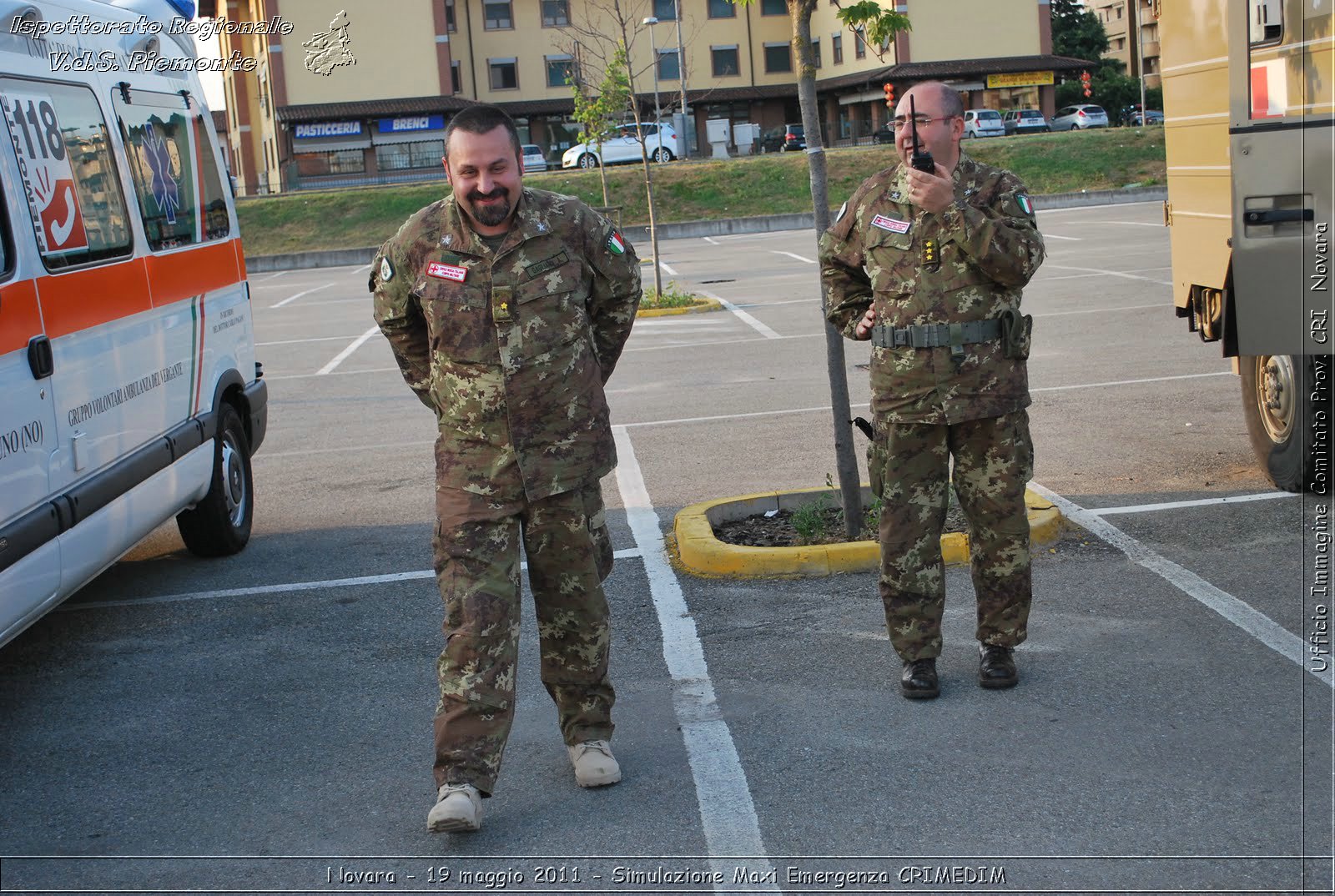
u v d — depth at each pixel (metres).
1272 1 5.99
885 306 4.55
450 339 3.91
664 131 48.94
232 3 58.19
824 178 6.14
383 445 10.67
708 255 29.53
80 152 5.82
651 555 6.72
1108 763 4.07
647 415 10.99
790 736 4.44
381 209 41.47
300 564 7.17
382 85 52.56
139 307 6.22
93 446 5.57
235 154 59.78
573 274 3.96
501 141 3.78
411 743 4.62
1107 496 7.26
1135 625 5.26
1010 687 4.72
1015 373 4.50
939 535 4.66
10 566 4.72
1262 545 6.16
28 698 5.32
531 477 3.91
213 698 5.20
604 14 58.72
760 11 60.72
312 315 23.03
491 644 3.87
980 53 54.81
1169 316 14.52
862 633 5.39
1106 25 98.75
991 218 4.36
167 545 7.86
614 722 4.68
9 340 4.84
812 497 7.11
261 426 8.13
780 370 12.95
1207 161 6.98
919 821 3.79
